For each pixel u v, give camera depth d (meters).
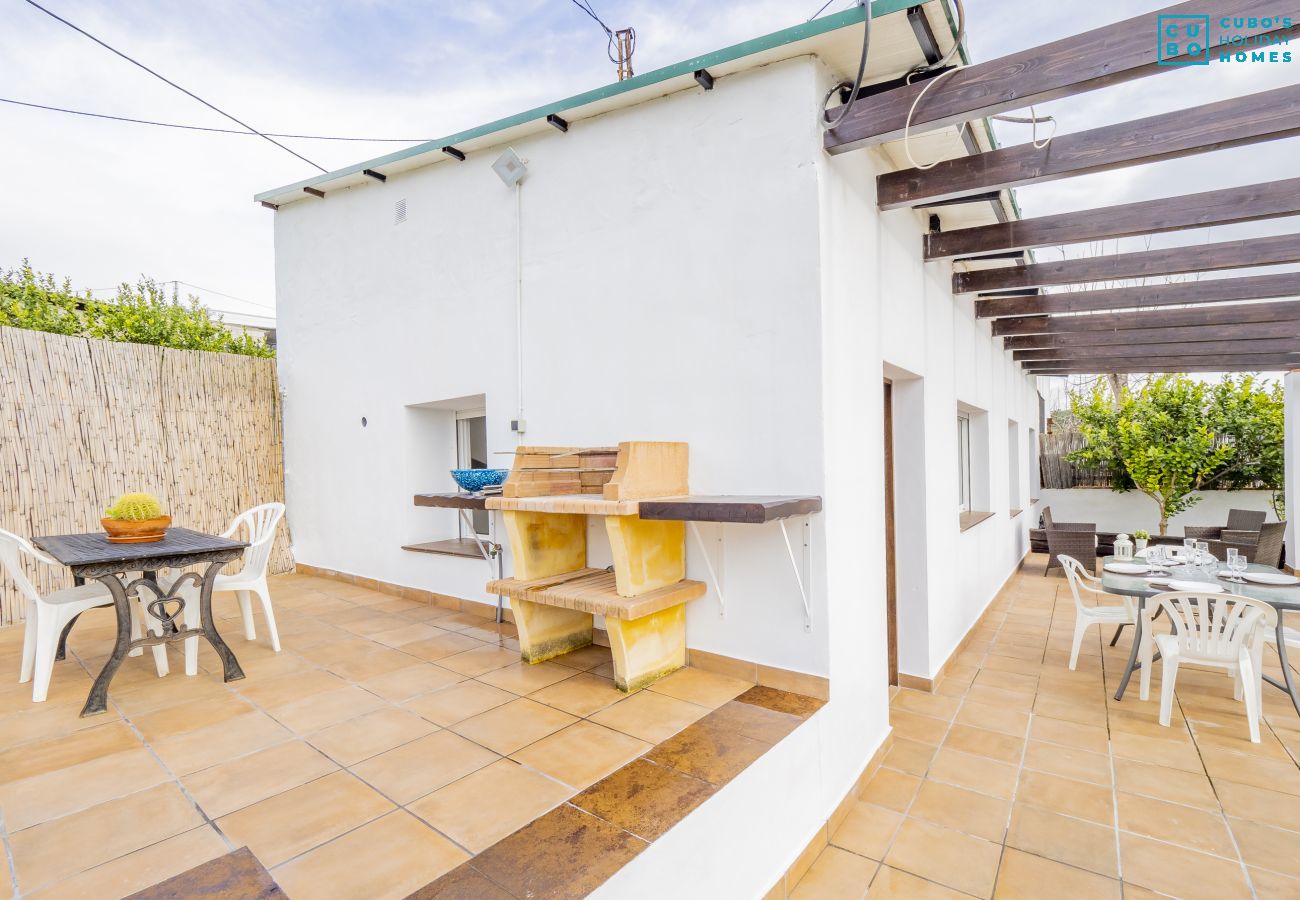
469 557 4.51
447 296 4.61
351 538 5.54
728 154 3.10
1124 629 5.92
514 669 3.32
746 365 3.04
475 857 1.72
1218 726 3.75
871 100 2.75
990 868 2.53
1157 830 2.74
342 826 1.88
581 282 3.74
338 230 5.49
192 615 3.74
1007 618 6.34
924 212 4.25
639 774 2.17
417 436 5.10
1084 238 3.98
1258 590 3.96
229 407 5.85
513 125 3.87
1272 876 2.43
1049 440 11.36
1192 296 5.33
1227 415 9.31
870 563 3.36
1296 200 3.42
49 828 1.88
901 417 4.34
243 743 2.47
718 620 3.18
